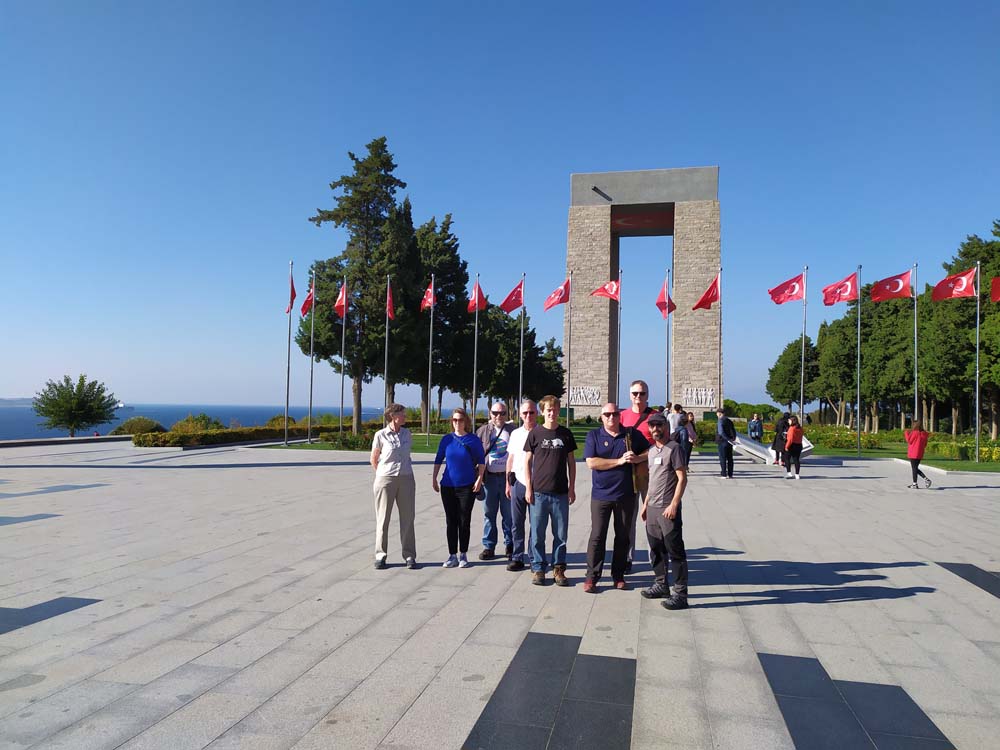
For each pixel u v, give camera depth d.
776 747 3.61
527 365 59.75
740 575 7.45
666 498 6.33
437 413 50.72
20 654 4.83
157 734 3.66
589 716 3.95
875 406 54.81
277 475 17.83
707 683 4.47
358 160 39.81
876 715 4.02
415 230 46.41
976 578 7.36
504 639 5.25
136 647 4.98
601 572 6.98
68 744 3.54
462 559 7.72
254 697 4.14
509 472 7.52
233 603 6.11
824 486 16.59
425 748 3.54
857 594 6.70
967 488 16.53
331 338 37.88
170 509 11.71
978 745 3.67
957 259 48.88
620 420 7.73
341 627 5.48
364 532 9.63
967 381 41.84
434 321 44.25
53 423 40.91
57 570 7.29
